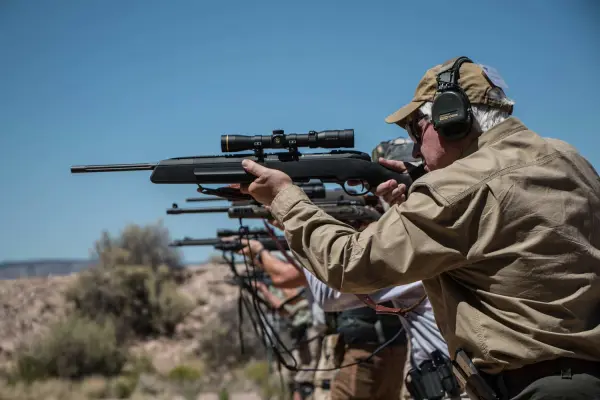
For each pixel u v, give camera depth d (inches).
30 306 762.2
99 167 145.3
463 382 117.3
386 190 145.8
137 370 642.8
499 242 107.0
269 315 492.7
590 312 107.8
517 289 106.5
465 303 112.2
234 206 217.9
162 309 789.9
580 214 108.0
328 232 118.0
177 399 554.3
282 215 125.4
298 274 266.7
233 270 290.8
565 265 105.5
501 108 118.0
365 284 113.4
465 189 107.3
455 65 119.0
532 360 105.9
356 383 230.1
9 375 609.6
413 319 180.7
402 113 125.2
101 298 784.9
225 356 706.2
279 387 518.0
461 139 118.1
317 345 358.0
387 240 111.3
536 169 108.0
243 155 143.6
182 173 142.1
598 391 104.7
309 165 143.4
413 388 179.0
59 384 594.2
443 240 108.5
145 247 892.0
